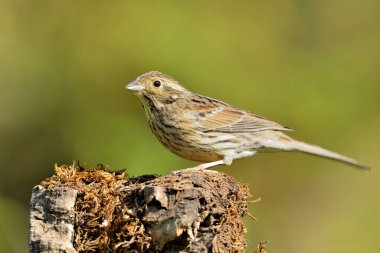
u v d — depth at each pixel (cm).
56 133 1456
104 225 710
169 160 1372
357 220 1523
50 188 728
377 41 1752
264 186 1488
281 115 1473
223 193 716
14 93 1488
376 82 1656
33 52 1495
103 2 1496
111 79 1441
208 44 1463
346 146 1532
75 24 1488
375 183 1560
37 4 1522
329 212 1512
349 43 1730
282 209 1499
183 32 1455
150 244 693
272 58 1516
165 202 686
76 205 718
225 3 1534
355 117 1555
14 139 1488
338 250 1491
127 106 1434
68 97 1455
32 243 716
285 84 1498
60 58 1475
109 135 1404
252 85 1459
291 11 1644
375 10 1808
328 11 1747
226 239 707
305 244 1488
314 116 1497
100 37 1464
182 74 1423
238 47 1498
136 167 1357
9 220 1383
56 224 716
